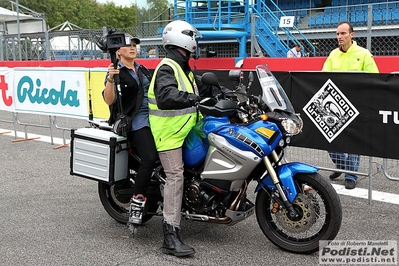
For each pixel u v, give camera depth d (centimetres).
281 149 392
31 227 470
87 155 436
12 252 410
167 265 381
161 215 433
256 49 1502
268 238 407
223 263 383
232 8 1694
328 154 621
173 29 393
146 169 407
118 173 428
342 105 540
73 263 387
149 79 431
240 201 395
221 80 687
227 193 394
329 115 552
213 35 1570
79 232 456
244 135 378
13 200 559
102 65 1388
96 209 524
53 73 823
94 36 1866
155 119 397
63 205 539
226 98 395
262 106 393
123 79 412
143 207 414
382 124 515
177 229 402
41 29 2677
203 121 401
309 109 567
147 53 1789
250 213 408
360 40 1612
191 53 403
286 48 1548
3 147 874
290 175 379
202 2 1667
